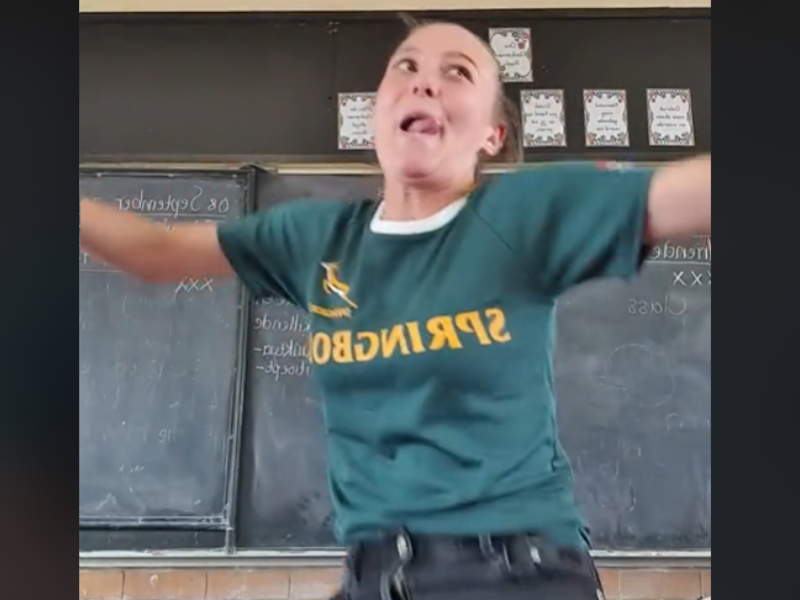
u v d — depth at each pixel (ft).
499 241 5.97
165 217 6.68
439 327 5.97
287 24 6.81
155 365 6.56
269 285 6.45
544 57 6.73
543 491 5.91
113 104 6.78
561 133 6.66
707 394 6.51
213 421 6.54
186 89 6.79
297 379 6.54
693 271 6.59
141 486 6.49
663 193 5.65
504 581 5.80
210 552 6.44
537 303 5.95
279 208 6.47
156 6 6.82
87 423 6.52
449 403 5.93
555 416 6.41
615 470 6.47
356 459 6.07
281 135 6.75
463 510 5.87
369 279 6.15
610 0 6.82
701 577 6.37
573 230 5.83
